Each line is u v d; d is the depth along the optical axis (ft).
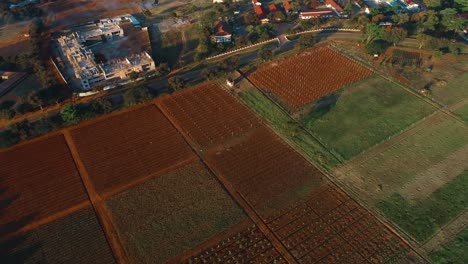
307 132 369.50
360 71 456.86
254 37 513.45
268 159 340.80
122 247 269.03
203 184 315.78
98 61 469.16
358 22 542.57
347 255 265.54
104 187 313.12
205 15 552.82
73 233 277.85
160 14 599.57
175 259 261.44
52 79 408.26
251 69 460.55
